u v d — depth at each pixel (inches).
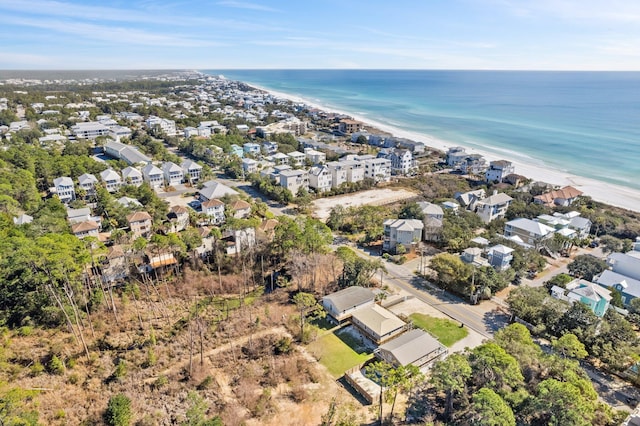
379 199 4611.2
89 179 4392.2
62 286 2237.9
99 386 1781.5
